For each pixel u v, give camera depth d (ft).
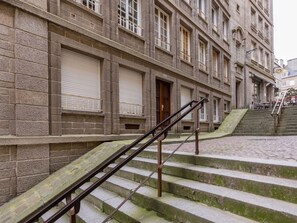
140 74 28.66
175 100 34.24
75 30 20.35
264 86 75.20
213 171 10.74
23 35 16.84
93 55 22.43
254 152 14.69
